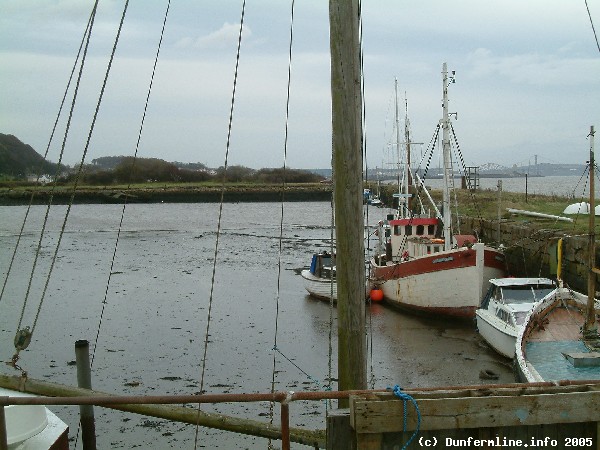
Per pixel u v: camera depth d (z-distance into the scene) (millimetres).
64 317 24047
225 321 23578
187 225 69188
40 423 5297
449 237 24078
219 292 29969
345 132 5355
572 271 22422
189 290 30453
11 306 26031
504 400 4441
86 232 60531
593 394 4480
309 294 29203
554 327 15148
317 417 13570
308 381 16266
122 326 22641
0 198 82312
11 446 4992
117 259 41906
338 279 5414
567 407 4469
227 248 48781
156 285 31812
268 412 13953
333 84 5422
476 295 22578
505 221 32250
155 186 114938
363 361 5402
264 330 22172
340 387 5449
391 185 81625
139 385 15930
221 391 15469
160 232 61469
